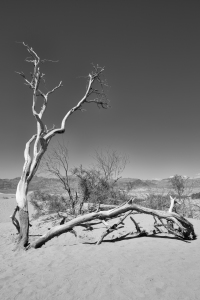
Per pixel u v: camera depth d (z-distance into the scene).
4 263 5.09
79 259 4.90
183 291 3.06
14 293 3.37
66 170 12.66
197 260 4.43
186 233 6.62
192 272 3.72
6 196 37.00
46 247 6.33
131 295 3.04
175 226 8.18
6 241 7.65
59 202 13.73
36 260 5.12
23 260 5.23
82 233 7.91
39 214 13.95
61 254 5.46
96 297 3.05
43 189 15.90
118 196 14.61
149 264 4.24
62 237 7.54
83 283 3.52
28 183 7.12
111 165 14.31
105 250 5.60
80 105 8.42
